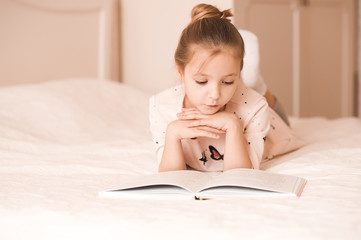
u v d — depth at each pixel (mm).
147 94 2418
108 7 2760
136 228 708
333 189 911
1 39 2385
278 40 2809
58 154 1468
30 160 1345
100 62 2766
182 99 1223
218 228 687
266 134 1229
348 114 3254
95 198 898
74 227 742
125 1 2877
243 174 945
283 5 2811
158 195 877
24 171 1213
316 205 797
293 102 2959
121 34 2936
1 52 2389
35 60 2514
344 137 1595
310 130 1921
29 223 792
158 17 2623
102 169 1223
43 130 1766
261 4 2688
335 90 3189
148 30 2713
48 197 909
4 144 1496
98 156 1442
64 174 1200
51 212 804
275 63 2818
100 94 2193
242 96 1201
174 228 698
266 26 2729
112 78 2893
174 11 2506
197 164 1237
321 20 3068
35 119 1818
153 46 2684
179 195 873
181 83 1232
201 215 754
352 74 3242
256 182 892
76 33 2662
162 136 1213
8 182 1065
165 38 2584
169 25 2547
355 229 668
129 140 1664
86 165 1257
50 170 1218
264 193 863
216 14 1137
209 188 900
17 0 2414
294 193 854
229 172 976
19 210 829
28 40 2480
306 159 1262
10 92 1949
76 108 1972
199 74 993
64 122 1857
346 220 707
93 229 727
